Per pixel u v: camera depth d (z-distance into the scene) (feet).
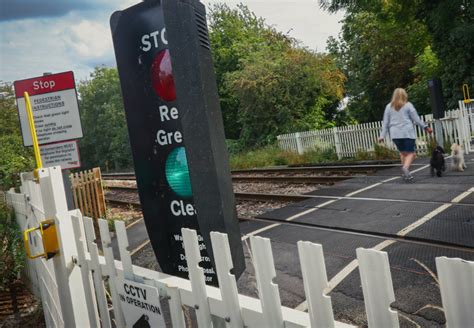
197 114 8.50
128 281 8.60
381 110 111.34
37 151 11.66
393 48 100.17
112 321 13.12
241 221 26.68
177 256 10.14
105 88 185.98
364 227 19.67
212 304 7.06
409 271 13.62
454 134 43.50
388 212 21.95
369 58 110.11
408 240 16.97
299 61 90.79
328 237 19.26
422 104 87.92
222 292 6.77
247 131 99.71
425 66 84.43
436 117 44.39
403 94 29.99
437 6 65.16
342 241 18.28
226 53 114.83
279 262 17.03
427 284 12.41
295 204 28.53
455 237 16.03
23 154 44.34
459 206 20.75
